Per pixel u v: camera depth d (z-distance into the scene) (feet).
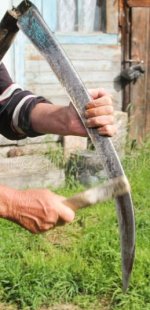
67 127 4.09
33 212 3.50
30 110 4.30
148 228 9.29
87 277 7.79
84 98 3.70
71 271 7.93
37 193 3.54
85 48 12.73
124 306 7.32
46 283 7.64
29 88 12.21
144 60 13.39
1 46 3.96
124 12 13.08
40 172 11.48
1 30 3.87
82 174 11.57
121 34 13.15
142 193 11.10
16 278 7.64
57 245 9.03
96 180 11.46
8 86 4.43
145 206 10.46
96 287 7.70
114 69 13.15
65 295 7.57
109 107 3.69
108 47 12.98
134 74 13.12
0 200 3.51
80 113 3.71
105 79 13.09
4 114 4.40
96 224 9.59
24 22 3.76
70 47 12.56
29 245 8.92
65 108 4.13
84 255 8.58
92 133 3.69
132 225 3.48
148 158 12.67
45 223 3.50
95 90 3.87
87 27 12.80
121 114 12.60
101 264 8.17
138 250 8.38
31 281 7.64
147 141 13.23
